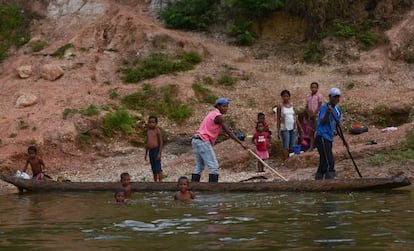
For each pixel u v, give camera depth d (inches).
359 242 213.3
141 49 829.8
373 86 734.5
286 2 864.3
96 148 665.0
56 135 658.2
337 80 761.0
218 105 442.0
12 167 619.2
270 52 844.0
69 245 221.3
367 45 808.9
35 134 659.4
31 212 329.4
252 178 480.4
